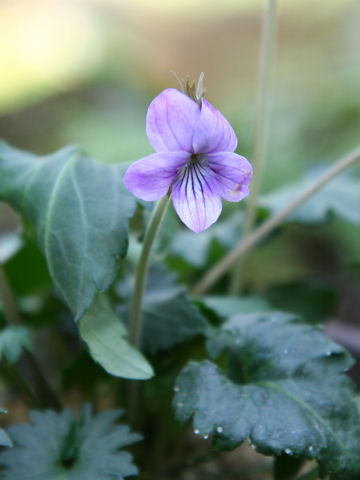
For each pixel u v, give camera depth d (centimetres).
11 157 16
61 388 19
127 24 53
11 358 16
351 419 15
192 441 20
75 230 15
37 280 19
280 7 57
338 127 35
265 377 15
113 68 45
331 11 55
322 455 14
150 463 18
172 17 56
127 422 18
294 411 15
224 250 21
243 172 14
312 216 20
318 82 39
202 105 13
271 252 29
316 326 16
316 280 22
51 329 21
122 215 15
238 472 18
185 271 21
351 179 21
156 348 17
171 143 14
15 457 15
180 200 14
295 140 34
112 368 15
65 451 15
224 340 16
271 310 19
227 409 15
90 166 16
